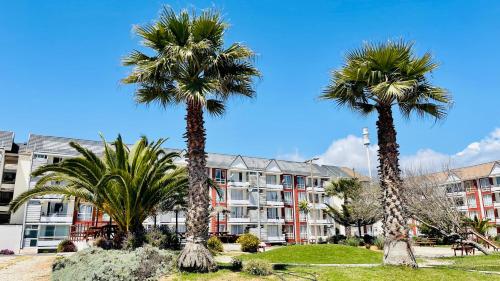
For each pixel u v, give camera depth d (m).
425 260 20.83
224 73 13.41
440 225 25.03
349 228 46.88
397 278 10.72
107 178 13.91
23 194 15.41
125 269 11.30
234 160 57.00
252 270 11.16
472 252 27.88
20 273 14.35
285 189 60.84
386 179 12.78
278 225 58.19
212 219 52.03
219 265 12.72
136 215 16.20
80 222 42.16
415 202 24.81
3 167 44.62
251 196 56.47
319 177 64.06
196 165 12.22
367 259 20.88
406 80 12.62
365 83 13.34
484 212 59.59
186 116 12.79
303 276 10.86
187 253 11.41
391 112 13.40
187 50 11.74
